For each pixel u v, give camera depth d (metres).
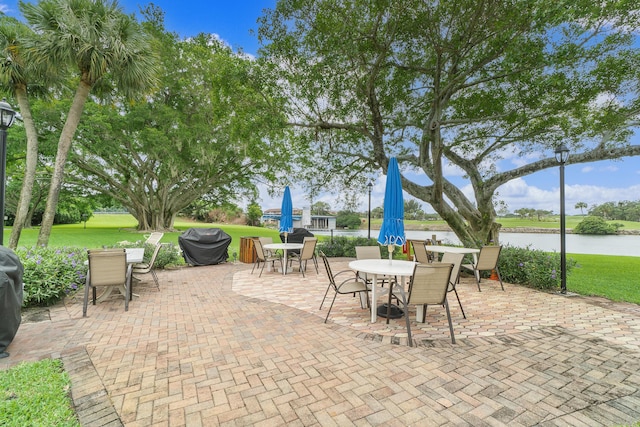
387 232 4.31
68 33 6.48
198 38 14.21
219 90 8.90
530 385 2.34
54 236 16.38
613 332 3.54
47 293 4.46
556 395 2.20
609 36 5.56
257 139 9.18
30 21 6.58
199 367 2.64
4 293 2.74
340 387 2.31
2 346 2.81
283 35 6.84
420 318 3.90
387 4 5.66
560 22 4.79
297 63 7.00
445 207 8.48
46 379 2.32
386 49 6.48
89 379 2.42
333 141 10.16
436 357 2.85
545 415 1.96
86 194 23.42
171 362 2.73
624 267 9.23
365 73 7.56
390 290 3.95
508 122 7.07
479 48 6.55
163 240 16.11
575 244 19.03
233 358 2.83
